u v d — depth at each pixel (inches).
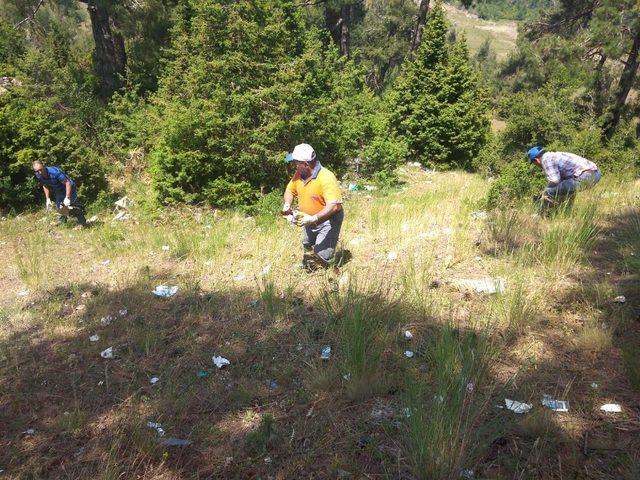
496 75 1512.1
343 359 148.8
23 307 219.9
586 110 522.3
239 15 365.7
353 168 469.4
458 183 478.0
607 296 167.3
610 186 336.2
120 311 203.8
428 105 589.0
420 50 614.5
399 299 177.3
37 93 508.1
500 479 99.3
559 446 109.3
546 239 214.2
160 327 187.0
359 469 110.4
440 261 219.3
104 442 128.8
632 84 609.6
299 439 122.3
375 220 291.0
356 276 203.5
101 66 682.8
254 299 200.4
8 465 124.5
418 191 440.8
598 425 114.0
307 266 225.8
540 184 312.5
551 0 973.8
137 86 569.6
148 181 452.1
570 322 157.0
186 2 513.3
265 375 150.6
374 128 495.8
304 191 203.8
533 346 147.0
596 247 212.8
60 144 418.3
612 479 99.7
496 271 198.5
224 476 113.9
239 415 134.1
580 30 841.5
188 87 372.8
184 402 140.9
